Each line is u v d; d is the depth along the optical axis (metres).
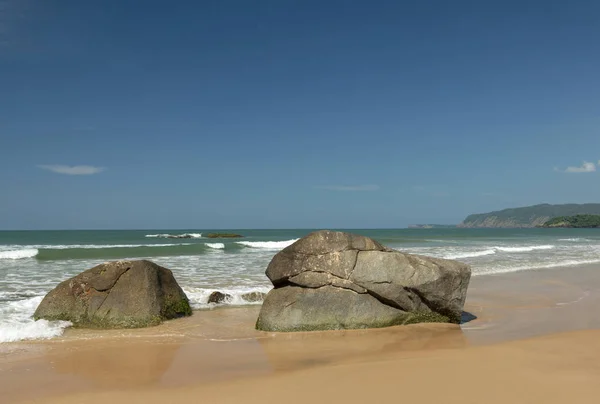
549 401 5.77
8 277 18.14
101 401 5.92
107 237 71.12
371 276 10.37
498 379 6.63
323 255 10.48
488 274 20.56
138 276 10.84
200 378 6.86
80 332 9.80
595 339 9.20
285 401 5.86
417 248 37.66
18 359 7.86
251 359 7.94
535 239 64.88
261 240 61.41
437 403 5.73
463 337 9.59
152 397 6.05
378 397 5.95
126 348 8.65
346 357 8.04
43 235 84.00
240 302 13.27
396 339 9.40
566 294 15.54
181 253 31.61
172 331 9.98
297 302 10.23
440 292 10.57
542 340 9.09
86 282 10.77
